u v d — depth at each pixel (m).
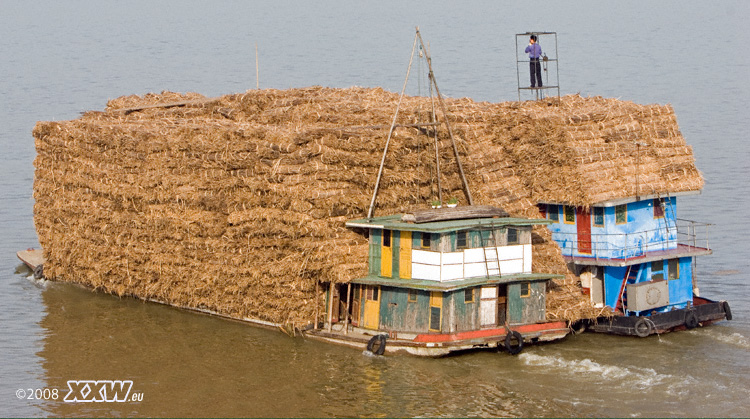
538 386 76.56
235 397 76.31
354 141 83.69
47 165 105.31
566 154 89.44
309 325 85.75
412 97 104.69
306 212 82.12
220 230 87.31
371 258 83.69
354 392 76.44
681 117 193.88
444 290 78.62
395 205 86.06
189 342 87.44
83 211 99.69
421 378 78.38
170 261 92.06
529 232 84.06
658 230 92.06
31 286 106.38
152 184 92.56
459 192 89.62
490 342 81.12
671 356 83.00
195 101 111.06
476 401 74.25
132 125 100.00
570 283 87.25
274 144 83.50
